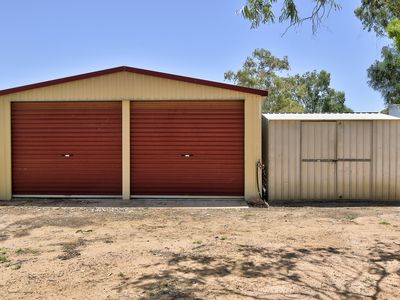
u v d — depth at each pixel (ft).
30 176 38.93
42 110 38.75
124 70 37.86
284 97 118.83
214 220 29.30
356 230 25.73
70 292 15.60
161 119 38.24
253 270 17.99
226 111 37.93
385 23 27.58
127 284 16.35
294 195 37.45
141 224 27.99
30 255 20.56
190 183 38.27
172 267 18.44
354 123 37.50
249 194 37.58
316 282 16.55
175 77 37.68
